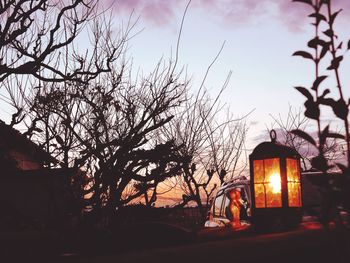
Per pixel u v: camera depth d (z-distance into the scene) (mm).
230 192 5023
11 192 10766
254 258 1543
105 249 2814
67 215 7785
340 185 1796
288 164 4211
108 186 8352
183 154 12625
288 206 4047
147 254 1456
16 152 12148
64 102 9266
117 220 8047
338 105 1867
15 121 8867
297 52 1959
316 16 1933
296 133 1919
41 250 2490
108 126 9891
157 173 8102
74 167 8156
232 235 3445
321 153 1879
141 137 8125
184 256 1429
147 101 10289
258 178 4277
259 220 4102
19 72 8078
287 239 1853
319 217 1824
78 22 8891
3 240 2357
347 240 1759
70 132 8969
